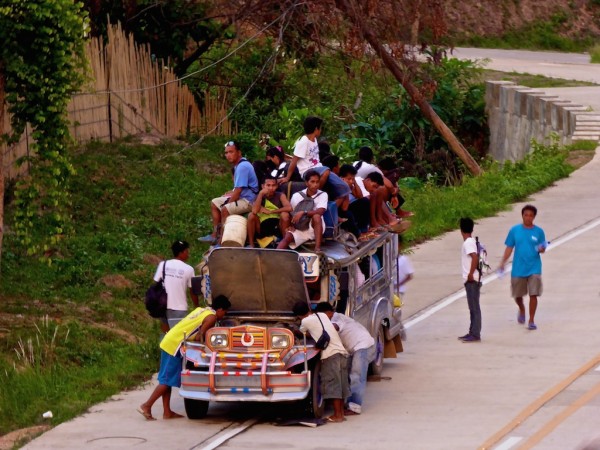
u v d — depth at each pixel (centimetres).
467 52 17700
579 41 19425
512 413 3666
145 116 9094
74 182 7419
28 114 5197
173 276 4028
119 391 4219
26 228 5241
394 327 4441
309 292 3800
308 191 3897
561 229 7200
